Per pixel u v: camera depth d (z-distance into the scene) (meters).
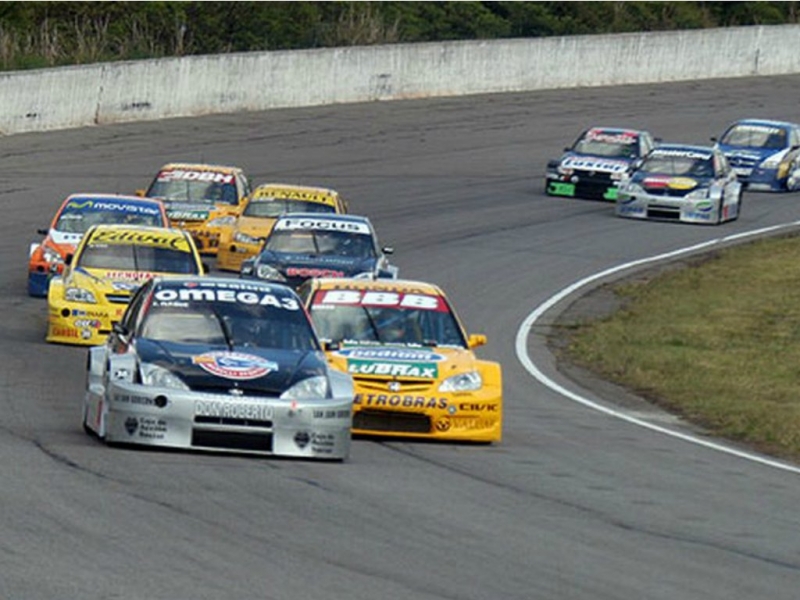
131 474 43.97
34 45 182.25
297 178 141.75
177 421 47.56
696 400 71.94
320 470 47.34
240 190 110.88
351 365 55.72
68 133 155.25
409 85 195.38
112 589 31.62
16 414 55.00
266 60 179.00
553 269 110.44
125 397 47.72
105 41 190.12
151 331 51.47
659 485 50.34
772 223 136.50
